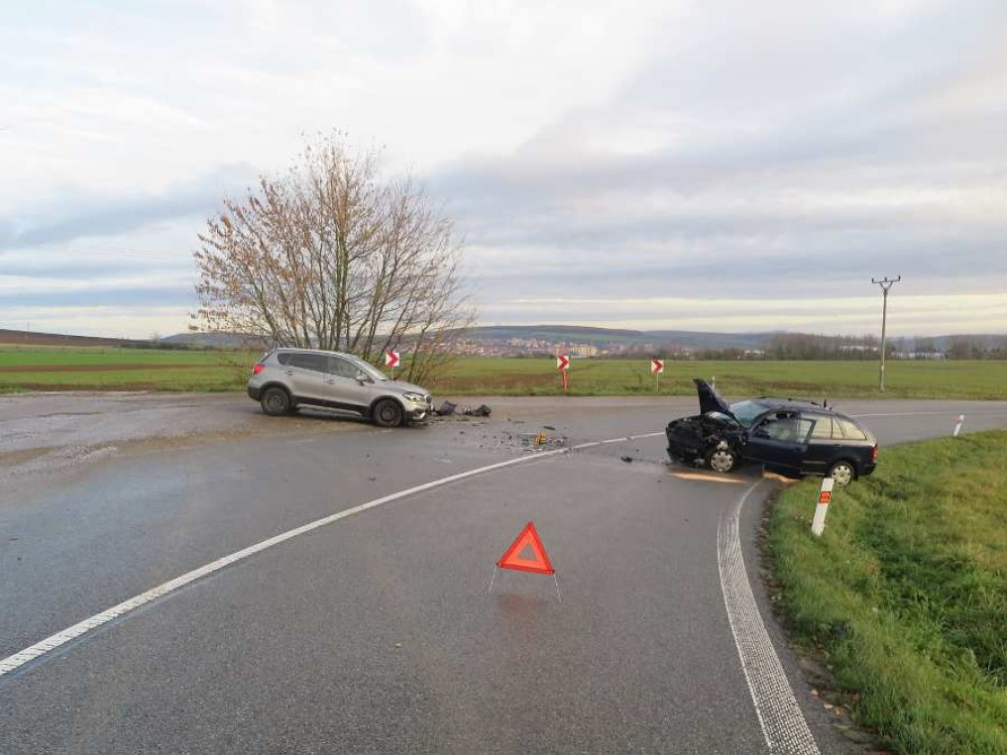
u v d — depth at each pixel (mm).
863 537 10969
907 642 6297
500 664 4754
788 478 14875
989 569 9109
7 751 3461
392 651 4871
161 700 4043
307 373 19000
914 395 43906
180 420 17672
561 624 5566
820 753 3824
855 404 36438
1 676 4258
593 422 22297
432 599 5973
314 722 3875
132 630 5035
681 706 4285
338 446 14938
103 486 9953
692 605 6219
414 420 19062
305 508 9156
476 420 21703
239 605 5617
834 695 4570
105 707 3938
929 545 10281
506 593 6227
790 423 14914
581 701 4277
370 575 6535
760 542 8977
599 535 8664
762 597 6605
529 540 6484
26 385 28719
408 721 3936
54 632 4938
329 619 5406
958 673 5941
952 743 3947
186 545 7234
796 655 5223
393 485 11047
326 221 26953
